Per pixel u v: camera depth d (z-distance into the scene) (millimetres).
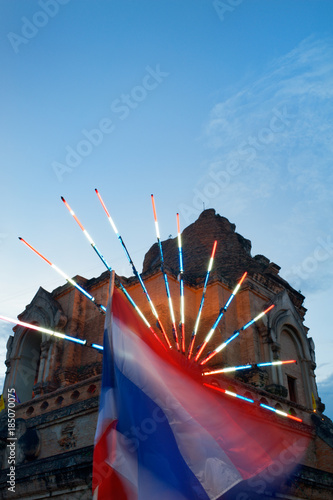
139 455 12078
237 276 28969
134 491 11562
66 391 20172
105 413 12102
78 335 26688
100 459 11586
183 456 12773
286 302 27406
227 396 19141
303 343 27172
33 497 17297
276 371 24453
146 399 13125
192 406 14406
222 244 32406
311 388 26203
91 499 15734
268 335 25375
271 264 30453
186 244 33719
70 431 18797
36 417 20312
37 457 19266
